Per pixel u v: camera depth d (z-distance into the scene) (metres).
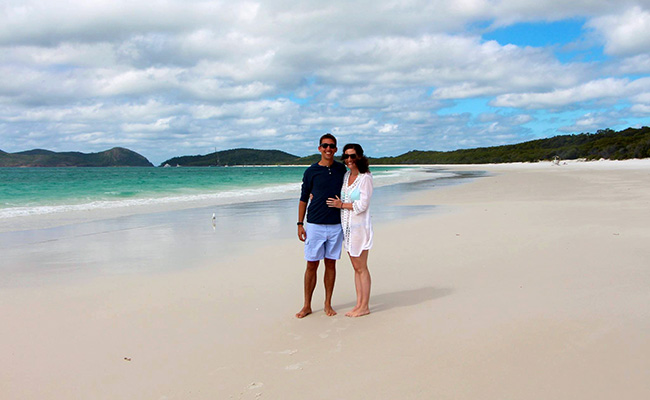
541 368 2.90
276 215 12.02
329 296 4.24
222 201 16.83
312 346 3.44
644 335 3.32
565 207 11.46
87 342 3.57
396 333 3.62
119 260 6.58
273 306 4.44
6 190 23.16
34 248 7.57
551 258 5.90
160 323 3.98
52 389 2.86
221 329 3.83
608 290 4.41
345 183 4.17
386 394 2.68
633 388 2.62
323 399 2.66
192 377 2.98
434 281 5.11
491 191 18.77
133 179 41.12
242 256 6.76
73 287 5.14
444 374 2.89
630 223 8.40
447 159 139.75
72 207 14.55
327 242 4.19
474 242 7.24
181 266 6.17
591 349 3.13
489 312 3.97
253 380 2.92
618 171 34.16
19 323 4.00
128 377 3.00
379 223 9.93
